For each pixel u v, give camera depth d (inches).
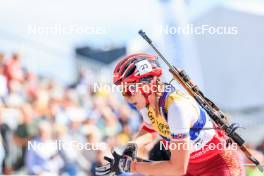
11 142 1009.5
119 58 1386.6
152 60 448.1
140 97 446.6
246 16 1378.0
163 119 443.8
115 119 1204.5
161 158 700.7
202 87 1354.6
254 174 679.1
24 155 1015.0
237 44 1379.2
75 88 1323.8
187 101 442.0
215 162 466.3
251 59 1378.0
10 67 1149.1
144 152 705.0
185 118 429.1
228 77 1374.3
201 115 452.4
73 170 1004.6
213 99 1375.5
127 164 452.4
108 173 460.8
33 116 1082.7
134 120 1273.4
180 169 428.5
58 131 1046.4
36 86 1227.2
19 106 1056.2
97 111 1182.3
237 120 1362.0
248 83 1378.0
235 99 1373.0
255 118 1358.3
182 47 1316.4
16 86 1150.3
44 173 988.6
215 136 462.6
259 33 1382.9
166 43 1306.6
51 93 1218.0
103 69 1395.2
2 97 1058.7
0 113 1006.4
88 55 1376.7
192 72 1330.0
